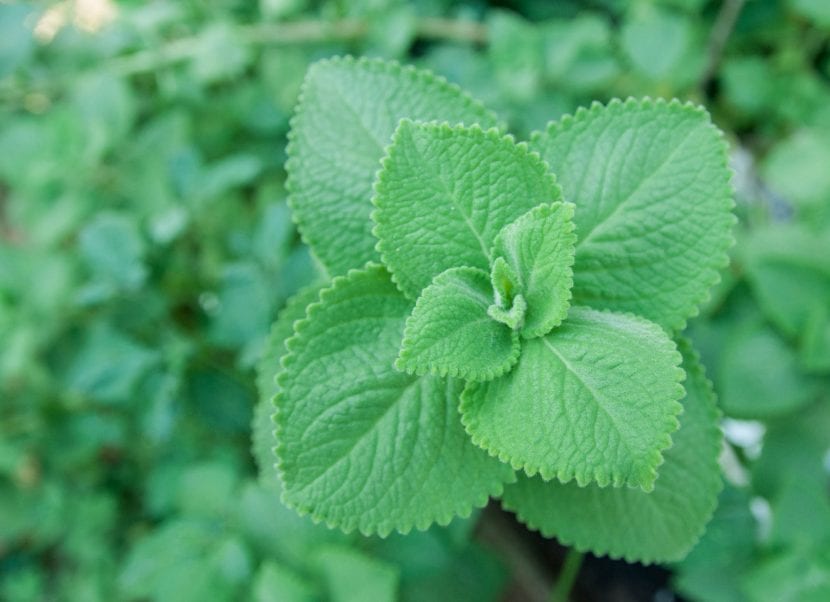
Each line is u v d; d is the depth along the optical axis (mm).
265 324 523
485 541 593
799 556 461
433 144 354
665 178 366
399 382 364
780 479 489
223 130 637
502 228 359
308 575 485
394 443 363
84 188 602
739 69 586
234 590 497
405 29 573
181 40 634
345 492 361
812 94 581
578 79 561
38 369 610
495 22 556
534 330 353
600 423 343
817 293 485
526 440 346
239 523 507
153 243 596
